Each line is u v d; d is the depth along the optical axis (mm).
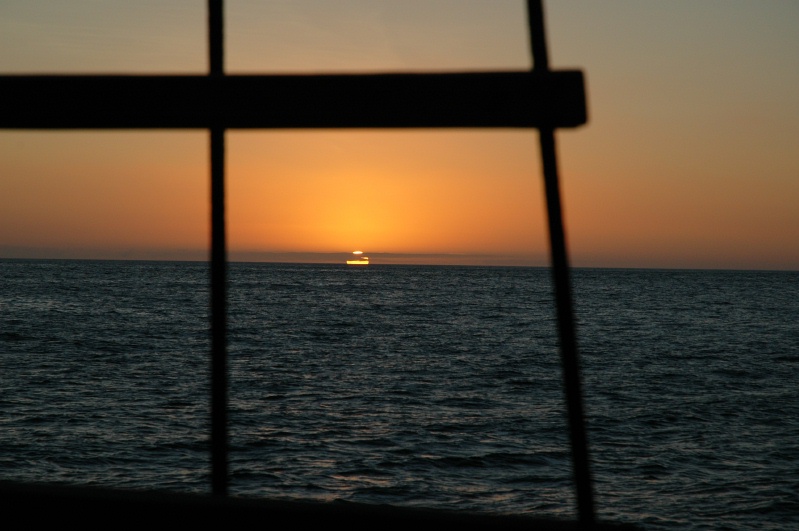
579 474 3105
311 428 18141
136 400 21359
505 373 28484
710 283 152750
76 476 13992
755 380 27500
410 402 21953
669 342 41125
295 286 109500
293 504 3447
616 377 27656
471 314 61250
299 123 3232
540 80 3139
